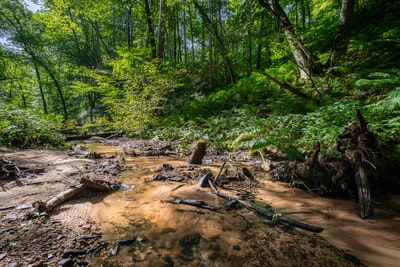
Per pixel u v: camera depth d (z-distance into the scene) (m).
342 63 6.88
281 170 3.58
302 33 7.07
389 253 1.68
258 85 9.51
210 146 6.25
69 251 1.66
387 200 2.68
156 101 8.28
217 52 13.01
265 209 2.47
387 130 3.55
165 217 2.24
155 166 4.40
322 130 4.22
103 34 21.98
